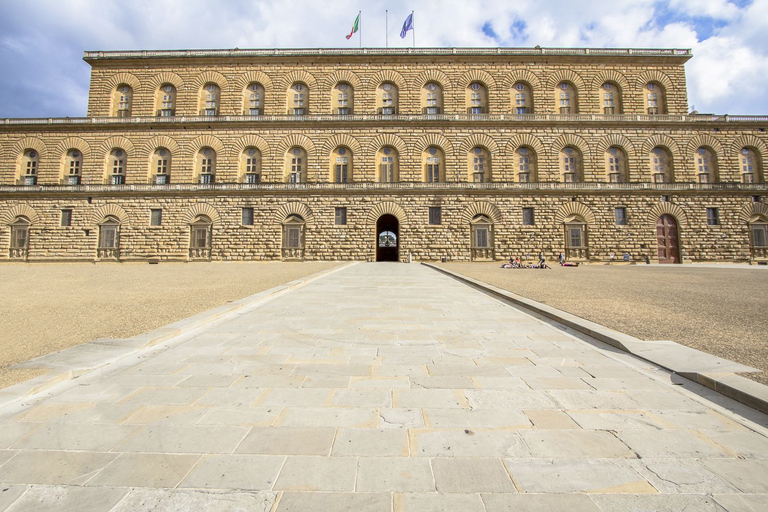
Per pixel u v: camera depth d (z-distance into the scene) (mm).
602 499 2641
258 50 38812
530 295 12180
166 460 3055
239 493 2672
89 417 3746
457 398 4238
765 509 2551
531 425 3639
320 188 36969
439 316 8781
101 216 37250
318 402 4125
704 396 4277
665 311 9250
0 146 38000
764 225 36625
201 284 16094
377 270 24625
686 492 2717
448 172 37688
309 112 38750
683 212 36906
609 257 36500
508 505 2570
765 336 6824
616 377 4871
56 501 2590
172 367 5227
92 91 38969
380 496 2650
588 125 37656
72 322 8133
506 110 38656
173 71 39031
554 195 37094
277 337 6836
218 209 37312
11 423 3588
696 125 37594
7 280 18047
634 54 38688
